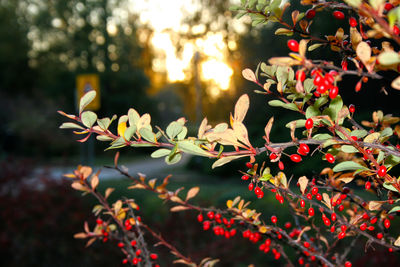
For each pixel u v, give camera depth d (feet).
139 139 3.43
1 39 103.09
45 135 62.64
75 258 13.71
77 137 66.13
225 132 3.17
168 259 12.04
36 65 109.50
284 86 3.72
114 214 5.88
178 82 93.76
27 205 14.69
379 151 3.42
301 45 2.51
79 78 30.58
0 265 13.25
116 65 110.11
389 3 2.87
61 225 14.51
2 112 66.59
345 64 3.48
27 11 109.60
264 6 3.71
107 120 3.41
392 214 4.00
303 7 23.41
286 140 29.60
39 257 13.85
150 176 45.96
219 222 5.46
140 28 104.17
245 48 46.96
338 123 3.36
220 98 67.15
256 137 37.86
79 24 107.86
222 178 41.34
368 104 22.56
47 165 20.36
